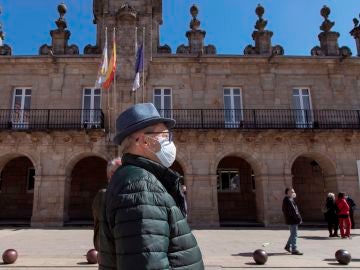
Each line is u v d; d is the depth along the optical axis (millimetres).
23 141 23188
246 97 24906
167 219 2068
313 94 25312
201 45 25812
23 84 24641
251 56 25125
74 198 25656
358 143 24062
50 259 9875
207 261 9844
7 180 25828
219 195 26156
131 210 1964
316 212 26078
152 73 24797
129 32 24875
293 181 26609
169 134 2662
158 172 2328
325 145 23891
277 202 22812
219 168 26609
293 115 24672
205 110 24266
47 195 22484
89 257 9211
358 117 24750
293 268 8922
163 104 24672
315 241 15484
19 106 24547
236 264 9375
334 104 25188
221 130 23047
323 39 26891
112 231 2088
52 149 23125
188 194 22672
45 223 22078
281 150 23641
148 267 1839
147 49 24828
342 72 25797
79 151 23125
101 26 27172
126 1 25688
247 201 26141
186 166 23047
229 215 25828
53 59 24453
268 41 26328
